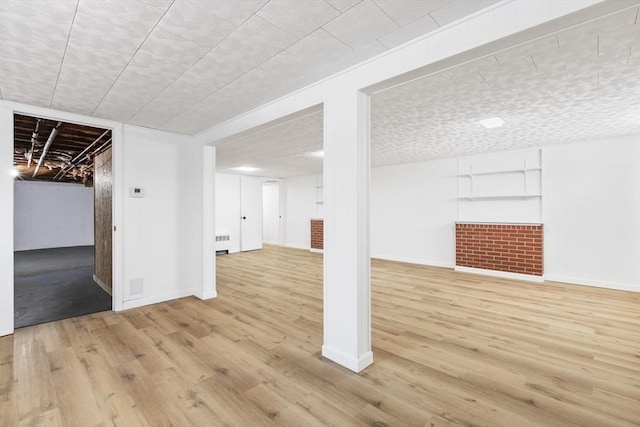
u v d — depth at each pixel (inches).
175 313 135.3
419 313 133.3
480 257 212.4
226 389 77.9
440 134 161.2
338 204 90.5
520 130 153.5
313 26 67.8
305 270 230.1
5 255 111.0
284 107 108.2
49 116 120.9
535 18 56.8
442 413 68.4
